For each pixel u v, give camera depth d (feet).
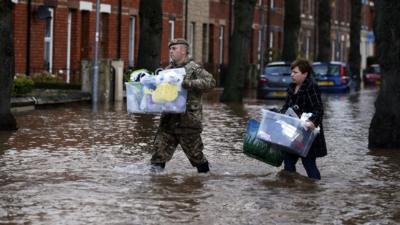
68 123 152.76
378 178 94.02
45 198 76.69
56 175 90.22
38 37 259.60
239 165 101.14
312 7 549.54
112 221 67.82
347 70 344.69
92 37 288.51
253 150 93.35
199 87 88.63
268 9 455.22
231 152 114.21
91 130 140.05
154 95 88.53
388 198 81.25
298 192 83.15
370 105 248.32
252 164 102.22
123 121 159.74
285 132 88.74
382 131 123.03
